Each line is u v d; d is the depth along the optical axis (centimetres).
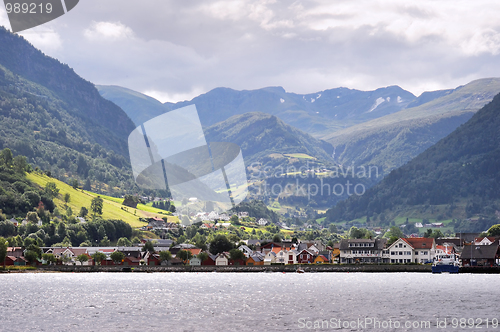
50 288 15488
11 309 10675
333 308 10962
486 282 17112
